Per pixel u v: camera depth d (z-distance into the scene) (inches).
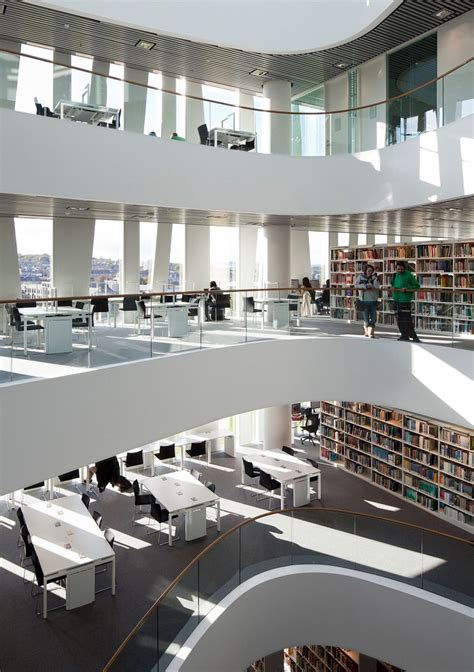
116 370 252.5
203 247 515.8
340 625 308.3
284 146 355.3
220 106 334.6
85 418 239.0
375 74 438.6
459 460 366.6
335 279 495.5
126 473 455.8
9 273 411.8
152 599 292.2
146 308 303.0
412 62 414.3
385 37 385.7
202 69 430.0
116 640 260.2
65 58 399.5
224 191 335.0
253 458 431.5
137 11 342.3
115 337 296.0
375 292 345.7
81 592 285.1
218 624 269.1
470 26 365.4
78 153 279.1
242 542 295.7
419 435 398.0
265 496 422.3
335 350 350.6
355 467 460.4
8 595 293.4
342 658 382.6
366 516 304.7
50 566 276.8
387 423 424.2
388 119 332.8
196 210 335.0
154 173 307.7
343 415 469.4
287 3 388.8
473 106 280.4
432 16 361.1
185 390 289.9
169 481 389.7
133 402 261.4
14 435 212.2
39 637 261.9
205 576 271.7
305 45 389.7
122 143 295.6
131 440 261.0
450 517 378.0
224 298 327.6
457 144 289.4
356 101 453.4
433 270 405.7
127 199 298.0
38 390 220.1
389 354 339.0
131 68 426.9
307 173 358.0
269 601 298.7
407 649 294.7
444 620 282.7
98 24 348.5
